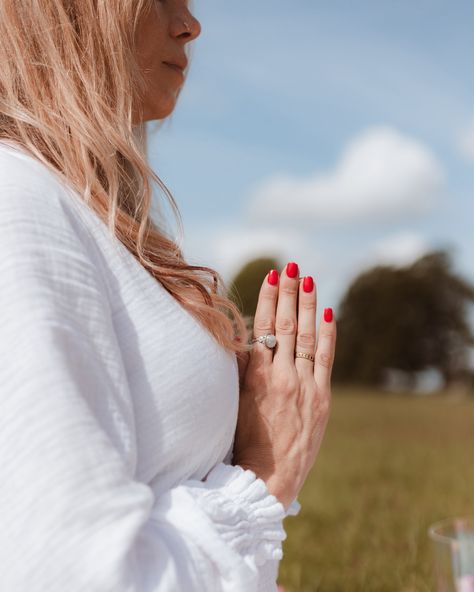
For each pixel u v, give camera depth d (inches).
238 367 45.4
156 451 33.4
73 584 24.8
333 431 493.7
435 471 293.3
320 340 45.5
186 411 34.4
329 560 159.3
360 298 1662.2
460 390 1589.6
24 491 25.3
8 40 38.0
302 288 45.6
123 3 39.6
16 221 29.5
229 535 33.6
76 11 38.7
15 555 25.0
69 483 25.5
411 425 539.2
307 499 232.4
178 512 32.3
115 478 26.6
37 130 37.8
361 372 1644.9
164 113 46.3
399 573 142.1
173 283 37.6
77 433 26.4
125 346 33.6
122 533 25.8
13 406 26.1
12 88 37.9
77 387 27.7
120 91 39.2
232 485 36.9
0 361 26.8
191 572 30.3
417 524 181.2
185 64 46.0
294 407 43.6
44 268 29.1
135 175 47.6
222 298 42.5
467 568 84.2
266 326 45.4
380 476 285.3
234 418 38.4
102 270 34.0
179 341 35.1
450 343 1657.2
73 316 29.3
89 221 34.7
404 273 1654.8
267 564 38.4
